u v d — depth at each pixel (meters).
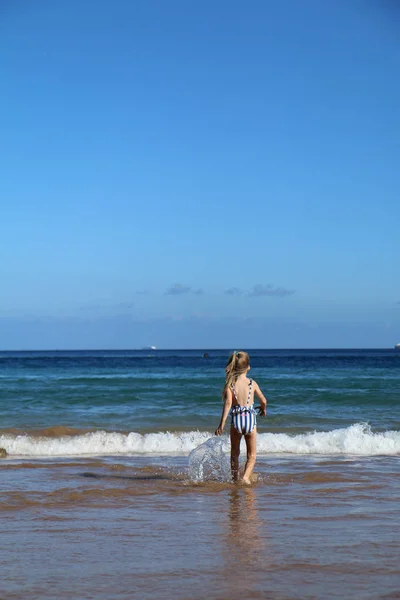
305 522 5.44
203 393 24.75
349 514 5.82
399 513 5.88
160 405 20.47
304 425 15.53
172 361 88.38
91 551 4.41
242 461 9.83
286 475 8.45
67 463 9.55
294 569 3.90
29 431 13.48
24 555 4.30
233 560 4.13
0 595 3.40
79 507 6.20
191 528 5.20
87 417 17.09
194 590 3.49
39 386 29.20
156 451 11.38
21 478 8.09
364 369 51.03
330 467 9.30
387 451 11.43
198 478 8.14
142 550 4.43
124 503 6.43
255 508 6.17
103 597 3.37
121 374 43.75
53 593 3.44
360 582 3.62
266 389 26.91
